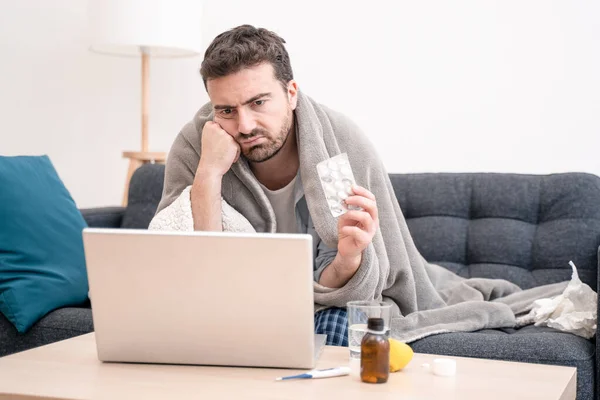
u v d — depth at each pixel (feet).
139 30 9.06
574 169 8.74
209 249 3.82
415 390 3.65
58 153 11.27
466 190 7.61
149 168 8.50
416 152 9.40
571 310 5.97
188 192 5.75
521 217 7.38
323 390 3.63
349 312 3.95
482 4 9.04
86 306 7.26
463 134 9.19
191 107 10.58
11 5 11.30
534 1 8.82
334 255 5.72
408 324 5.79
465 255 7.45
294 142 5.91
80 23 11.05
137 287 3.94
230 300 3.89
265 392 3.59
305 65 9.86
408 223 7.66
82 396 3.51
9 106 11.37
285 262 3.79
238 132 5.51
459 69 9.17
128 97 10.94
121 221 8.60
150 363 4.13
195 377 3.85
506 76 8.97
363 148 6.06
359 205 4.61
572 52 8.70
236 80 5.25
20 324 6.44
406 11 9.37
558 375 4.00
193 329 3.98
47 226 7.04
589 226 7.00
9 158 7.20
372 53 9.55
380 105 9.54
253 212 5.94
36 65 11.25
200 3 9.53
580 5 8.64
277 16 9.98
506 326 6.16
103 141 11.08
